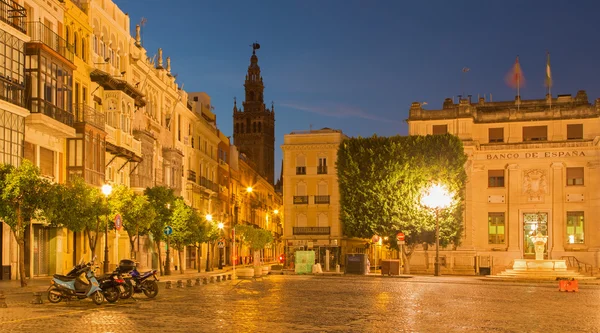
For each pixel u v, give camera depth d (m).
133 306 23.42
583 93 79.00
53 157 41.94
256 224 123.44
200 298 27.62
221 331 16.86
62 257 42.88
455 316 21.55
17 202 30.58
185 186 74.00
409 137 64.56
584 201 71.38
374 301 27.33
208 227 61.34
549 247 71.81
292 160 87.50
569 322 20.52
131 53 57.72
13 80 36.56
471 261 71.19
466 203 72.44
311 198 86.50
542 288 40.44
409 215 62.03
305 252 59.84
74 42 46.66
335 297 29.41
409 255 63.75
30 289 29.58
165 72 68.25
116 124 50.66
